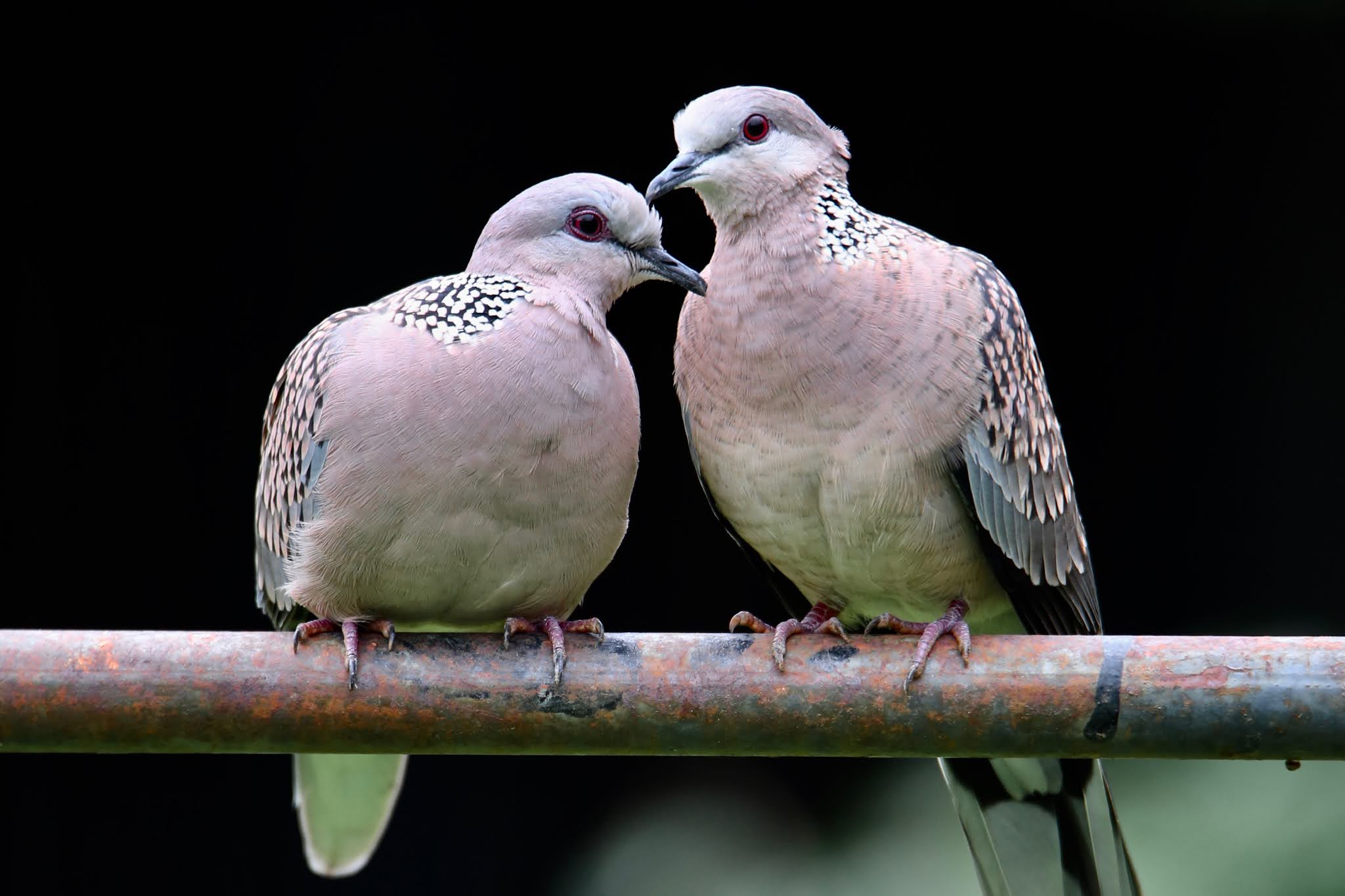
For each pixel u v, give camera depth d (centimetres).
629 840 1146
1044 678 552
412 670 560
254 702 552
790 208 671
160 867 1196
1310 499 1233
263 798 1213
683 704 562
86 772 1191
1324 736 538
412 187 1224
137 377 1203
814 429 655
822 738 565
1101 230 1248
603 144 1223
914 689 558
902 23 1212
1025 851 700
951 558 679
